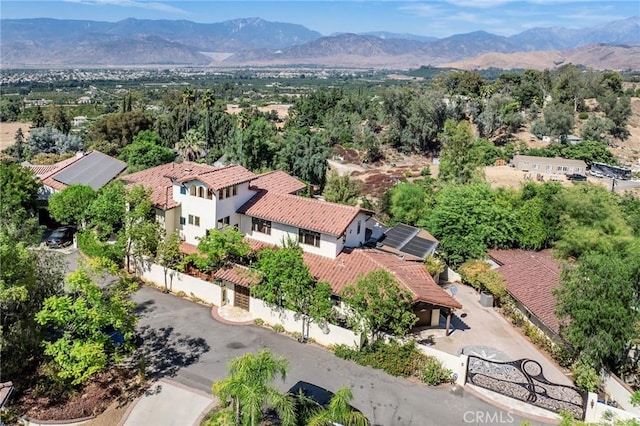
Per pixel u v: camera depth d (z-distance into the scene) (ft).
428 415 84.02
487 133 423.23
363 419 73.46
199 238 127.03
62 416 79.82
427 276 122.52
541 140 419.95
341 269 119.65
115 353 89.35
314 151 252.62
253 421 68.08
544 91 529.04
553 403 87.15
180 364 95.96
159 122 342.23
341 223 125.39
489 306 129.80
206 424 76.07
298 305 106.32
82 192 154.71
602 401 86.69
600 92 527.81
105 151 292.61
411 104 402.11
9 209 143.84
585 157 365.20
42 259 108.88
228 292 120.67
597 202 163.53
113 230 143.84
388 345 100.07
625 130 459.32
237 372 72.95
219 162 280.10
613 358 93.66
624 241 148.66
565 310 96.17
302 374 93.71
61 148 307.78
